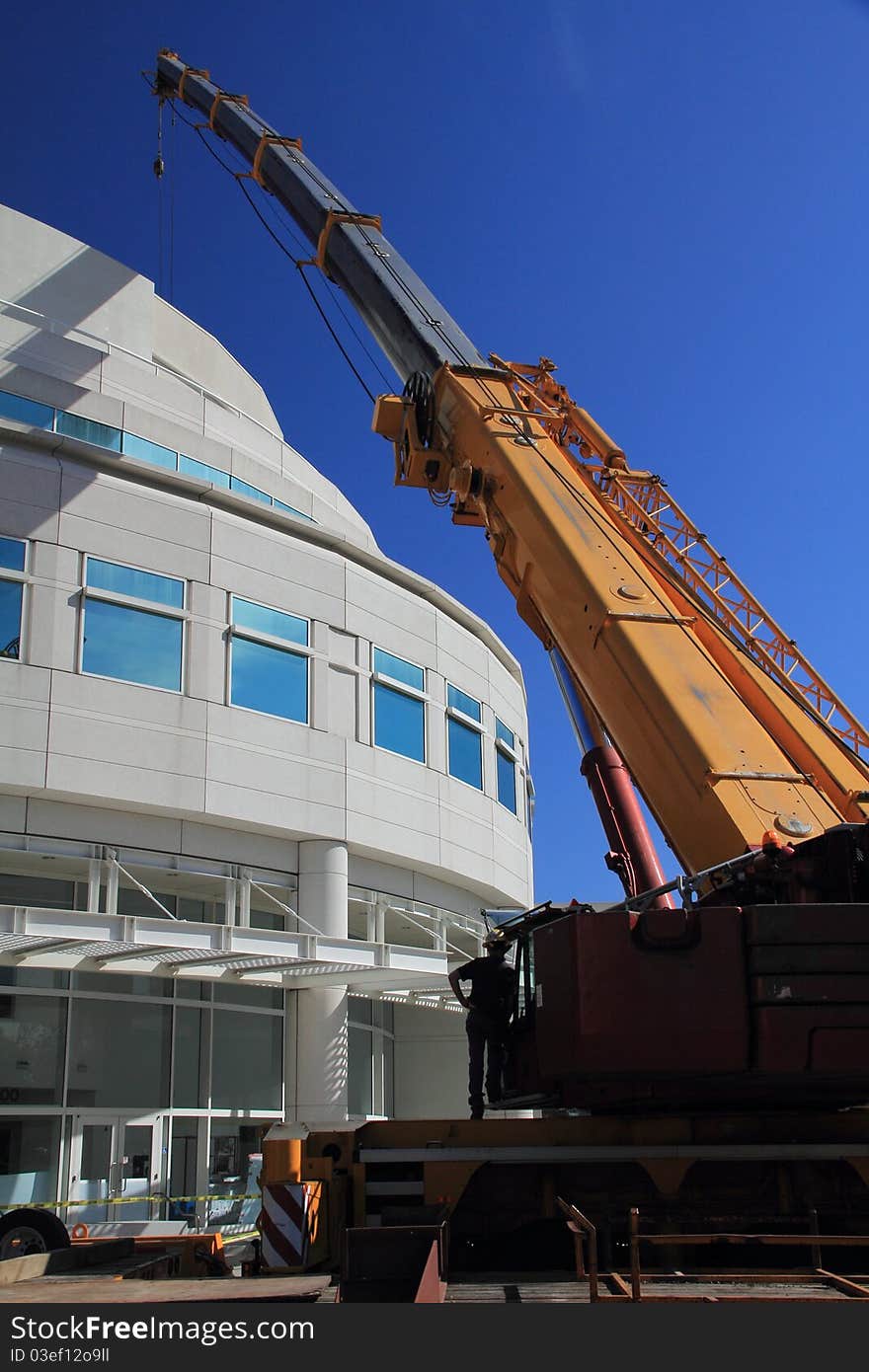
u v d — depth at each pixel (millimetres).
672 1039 7336
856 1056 7219
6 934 18219
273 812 25125
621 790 13922
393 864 28672
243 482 32531
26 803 22391
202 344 37594
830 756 9539
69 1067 21969
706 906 8461
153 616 24484
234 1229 23328
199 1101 23750
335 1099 24938
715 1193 8258
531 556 12422
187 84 30109
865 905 7457
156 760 23578
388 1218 8102
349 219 20859
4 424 23781
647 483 12828
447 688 30781
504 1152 8383
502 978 10242
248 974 23641
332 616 27641
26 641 22609
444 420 15297
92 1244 9648
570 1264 8250
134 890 25016
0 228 31719
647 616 10695
